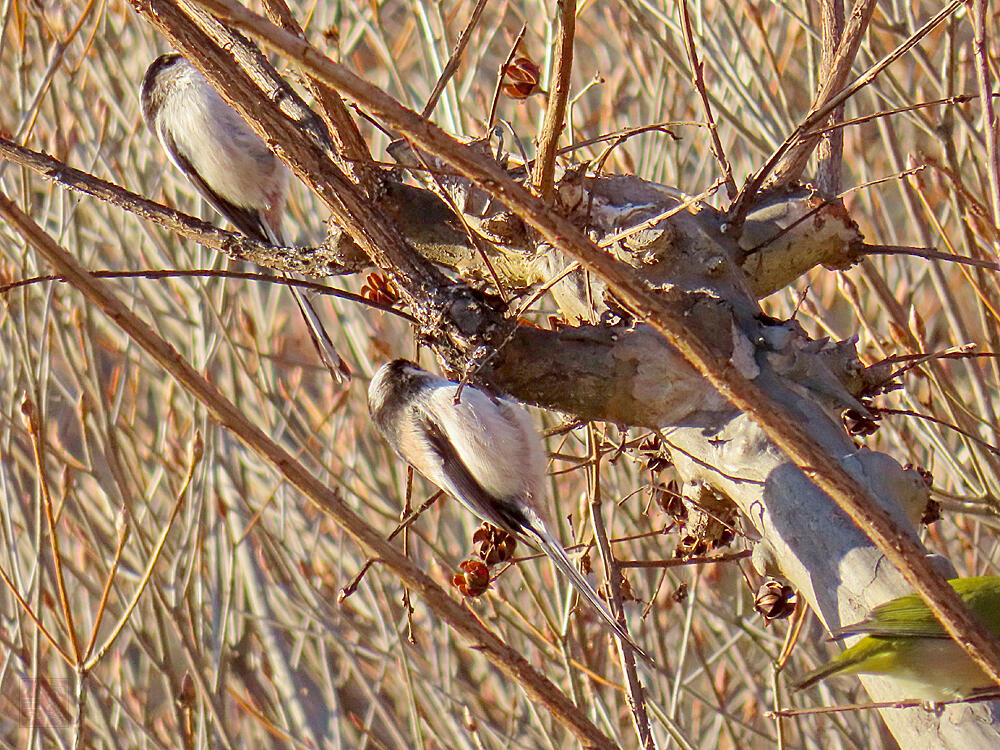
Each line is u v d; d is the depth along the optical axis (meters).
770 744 12.43
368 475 13.82
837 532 5.79
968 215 9.30
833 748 11.76
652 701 9.76
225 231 7.62
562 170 7.38
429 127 3.98
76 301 12.78
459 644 13.52
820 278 12.09
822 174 7.52
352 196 6.36
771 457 6.14
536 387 6.71
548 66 9.16
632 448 7.75
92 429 13.61
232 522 13.16
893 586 5.59
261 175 10.49
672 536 12.30
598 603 6.98
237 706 12.83
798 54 13.45
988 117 5.53
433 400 8.33
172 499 12.57
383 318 13.52
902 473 6.03
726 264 6.84
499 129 7.80
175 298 13.43
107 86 12.76
